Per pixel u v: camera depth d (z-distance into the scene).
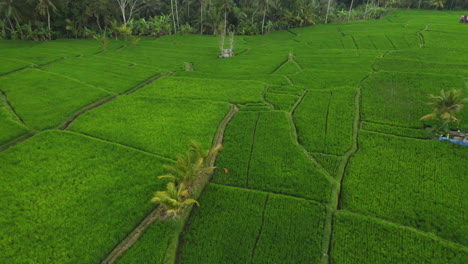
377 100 29.70
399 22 69.94
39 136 24.25
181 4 81.62
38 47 56.06
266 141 23.69
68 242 15.34
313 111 28.31
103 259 14.75
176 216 16.75
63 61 46.41
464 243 15.05
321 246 15.22
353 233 15.71
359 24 72.06
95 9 66.12
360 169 20.27
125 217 16.86
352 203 17.67
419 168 20.05
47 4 60.59
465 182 18.67
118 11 72.44
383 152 21.81
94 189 18.80
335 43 56.25
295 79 37.69
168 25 73.56
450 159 20.67
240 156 22.09
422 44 48.91
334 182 19.30
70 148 22.80
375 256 14.53
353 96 30.80
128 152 22.31
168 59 50.44
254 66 44.81
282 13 79.81
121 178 19.78
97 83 37.03
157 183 19.31
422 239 15.13
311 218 16.72
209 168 19.22
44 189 18.73
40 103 30.62
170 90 34.66
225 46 60.91
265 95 32.69
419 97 29.73
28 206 17.42
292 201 17.84
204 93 33.62
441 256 14.34
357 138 23.80
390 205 17.39
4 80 36.59
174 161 21.38
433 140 22.66
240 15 78.94
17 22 61.38
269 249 15.08
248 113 28.23
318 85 35.28
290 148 22.70
